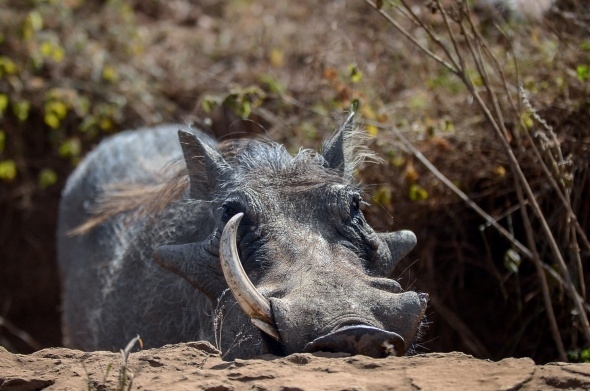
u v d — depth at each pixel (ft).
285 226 33.58
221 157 38.91
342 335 27.78
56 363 29.19
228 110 69.62
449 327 55.47
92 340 49.57
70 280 55.16
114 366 28.53
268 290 30.37
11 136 76.95
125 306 45.39
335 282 30.25
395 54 61.31
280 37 81.56
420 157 49.21
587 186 50.26
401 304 29.50
